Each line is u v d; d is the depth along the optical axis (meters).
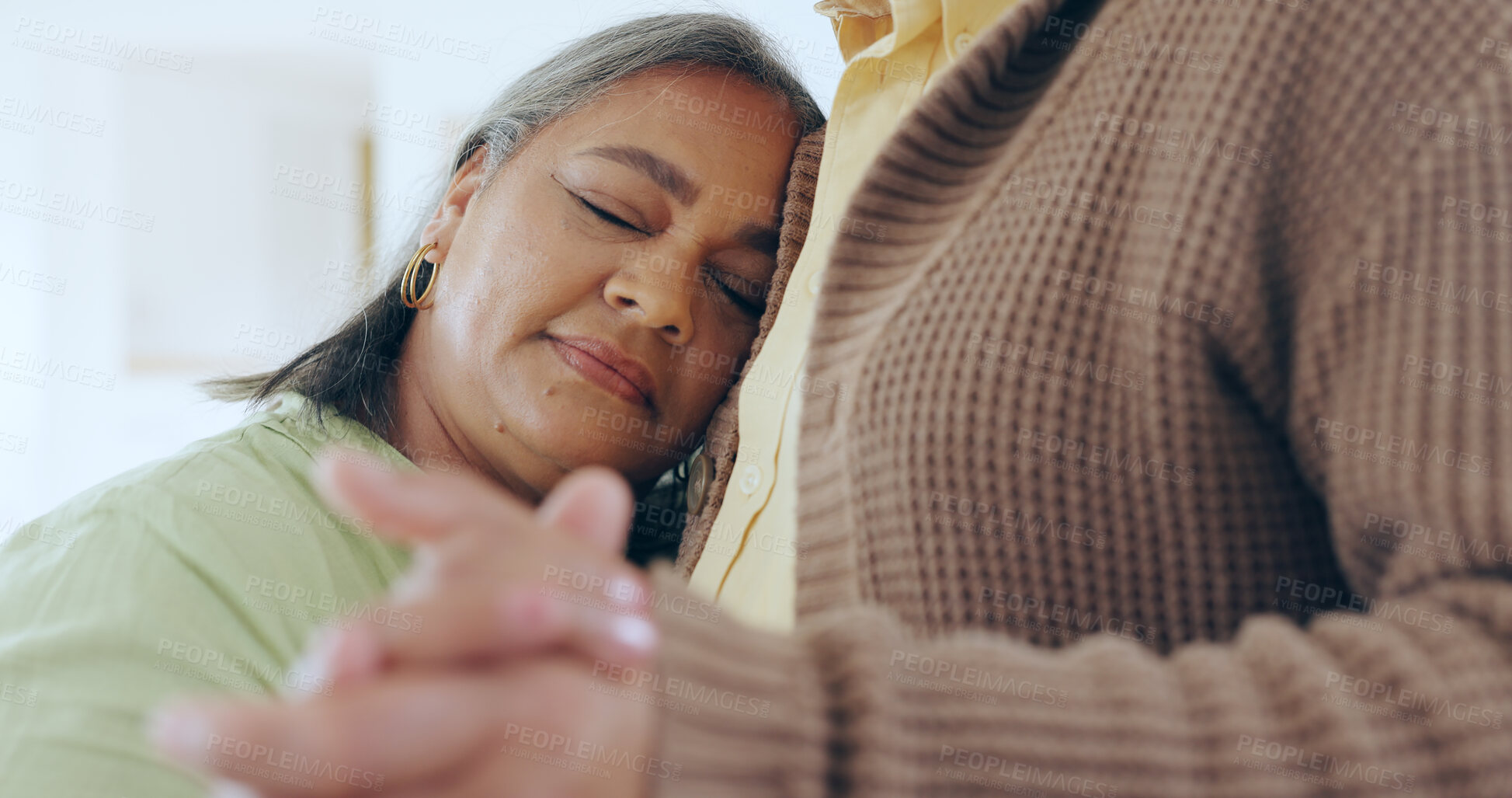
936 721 0.23
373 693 0.17
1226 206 0.34
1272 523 0.35
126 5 2.56
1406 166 0.31
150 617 0.58
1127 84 0.39
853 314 0.46
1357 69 0.33
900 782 0.21
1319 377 0.32
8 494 2.52
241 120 3.14
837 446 0.43
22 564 0.63
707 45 0.76
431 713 0.17
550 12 2.31
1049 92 0.42
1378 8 0.33
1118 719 0.24
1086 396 0.36
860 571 0.41
